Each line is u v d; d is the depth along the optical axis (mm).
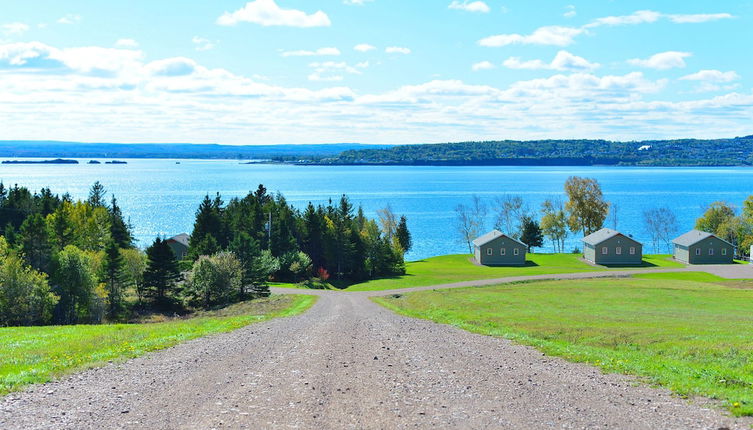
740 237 112375
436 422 11672
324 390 14289
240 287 67062
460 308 40906
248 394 13875
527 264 100188
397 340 23562
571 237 167375
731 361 18891
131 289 71688
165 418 11898
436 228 173625
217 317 41656
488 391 14203
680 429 11039
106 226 93938
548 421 11695
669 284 62125
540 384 14953
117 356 18984
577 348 21344
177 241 101688
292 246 92312
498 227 151375
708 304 43094
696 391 13875
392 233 125625
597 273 80375
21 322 54000
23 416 11984
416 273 89312
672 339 24406
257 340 23516
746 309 39656
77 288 59188
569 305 42438
